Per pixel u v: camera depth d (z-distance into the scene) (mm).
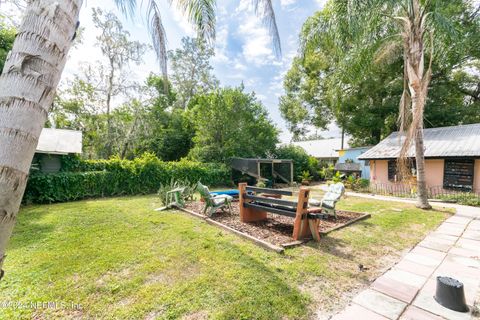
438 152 9273
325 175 18062
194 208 6555
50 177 7910
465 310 2133
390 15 6473
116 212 6184
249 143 15336
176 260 3135
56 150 8414
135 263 3055
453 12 9188
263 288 2463
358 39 6109
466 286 2580
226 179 13609
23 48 1018
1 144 949
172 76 21234
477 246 3771
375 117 15164
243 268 2896
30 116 1002
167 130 18609
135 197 9188
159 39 3498
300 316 2059
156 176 10758
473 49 10406
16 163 971
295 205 4012
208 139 14820
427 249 3641
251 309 2127
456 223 5137
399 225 4930
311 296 2350
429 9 6359
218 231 4430
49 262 3078
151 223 5016
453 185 9148
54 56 1076
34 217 5625
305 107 20156
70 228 4664
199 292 2391
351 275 2787
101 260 3139
